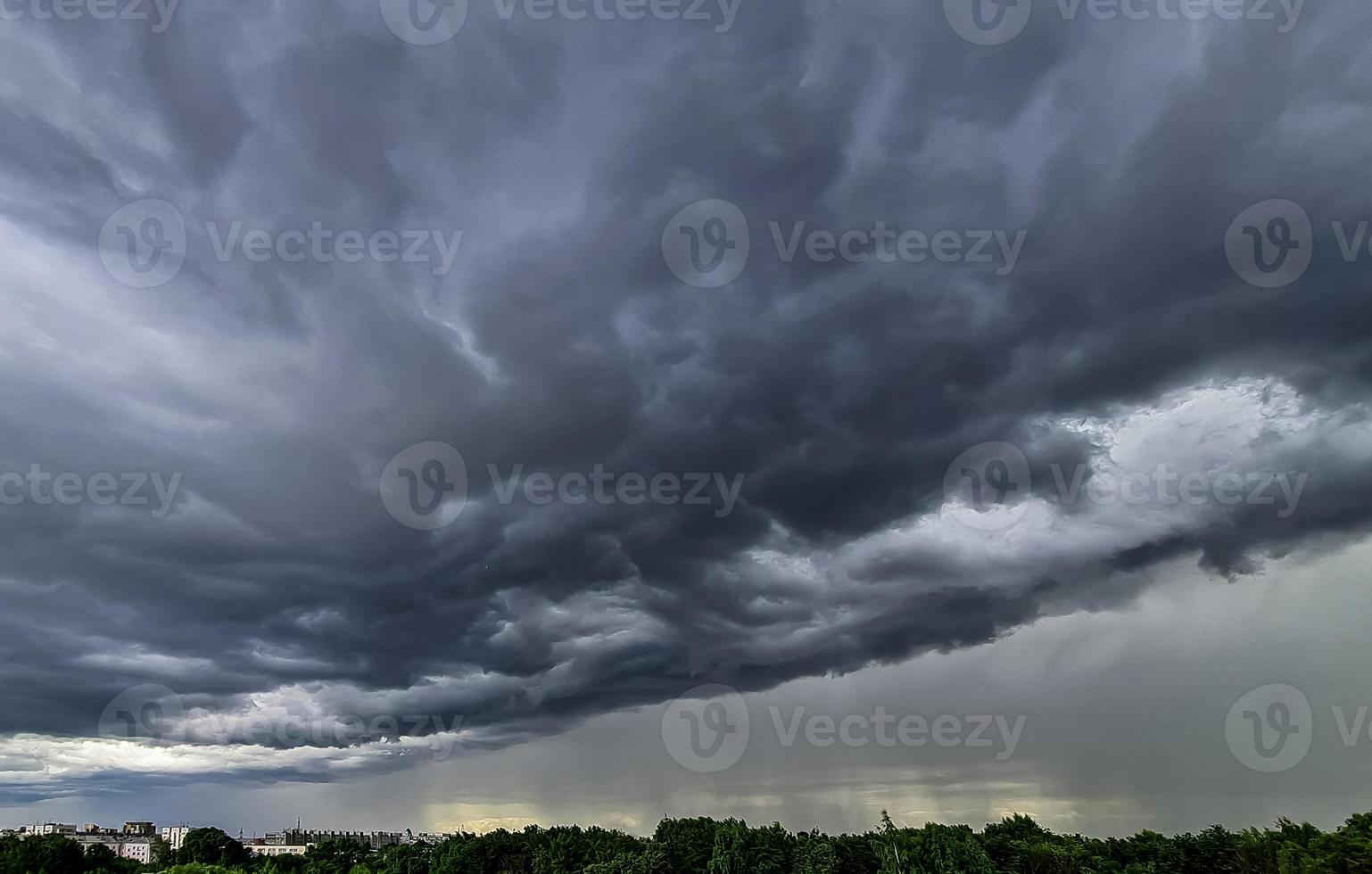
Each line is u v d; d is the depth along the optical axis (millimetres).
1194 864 147375
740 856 162875
